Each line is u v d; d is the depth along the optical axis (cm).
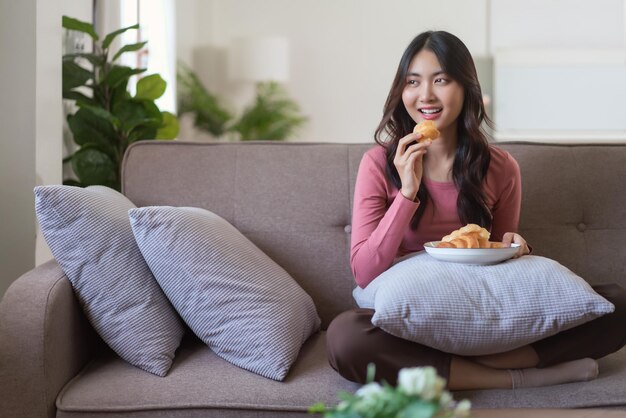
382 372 147
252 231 195
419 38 182
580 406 145
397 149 175
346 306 192
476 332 144
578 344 152
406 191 172
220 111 581
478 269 152
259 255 176
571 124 601
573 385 150
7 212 227
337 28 632
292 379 150
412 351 148
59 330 149
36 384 142
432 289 146
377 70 632
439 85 178
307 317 172
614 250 196
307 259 193
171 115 320
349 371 147
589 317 148
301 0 631
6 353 142
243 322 157
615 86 600
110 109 292
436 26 625
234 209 196
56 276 155
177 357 164
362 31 630
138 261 163
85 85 285
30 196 226
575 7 615
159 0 486
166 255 160
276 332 155
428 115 179
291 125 610
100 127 281
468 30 623
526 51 598
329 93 634
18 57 225
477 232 159
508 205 190
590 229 199
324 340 177
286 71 580
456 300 145
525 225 197
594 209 198
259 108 601
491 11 619
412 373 72
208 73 634
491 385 150
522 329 145
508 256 156
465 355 150
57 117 246
